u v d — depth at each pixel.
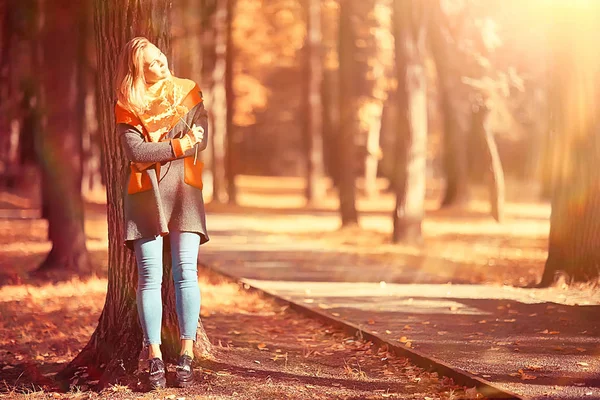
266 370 6.13
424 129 18.33
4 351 7.48
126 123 5.36
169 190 5.46
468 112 28.30
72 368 6.30
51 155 13.45
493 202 24.02
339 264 14.41
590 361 6.09
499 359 6.21
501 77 21.77
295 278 12.34
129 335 6.02
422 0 18.23
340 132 22.62
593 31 10.20
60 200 13.42
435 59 22.91
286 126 64.75
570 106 10.22
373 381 5.83
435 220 25.92
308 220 27.19
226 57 34.22
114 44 6.00
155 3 6.00
